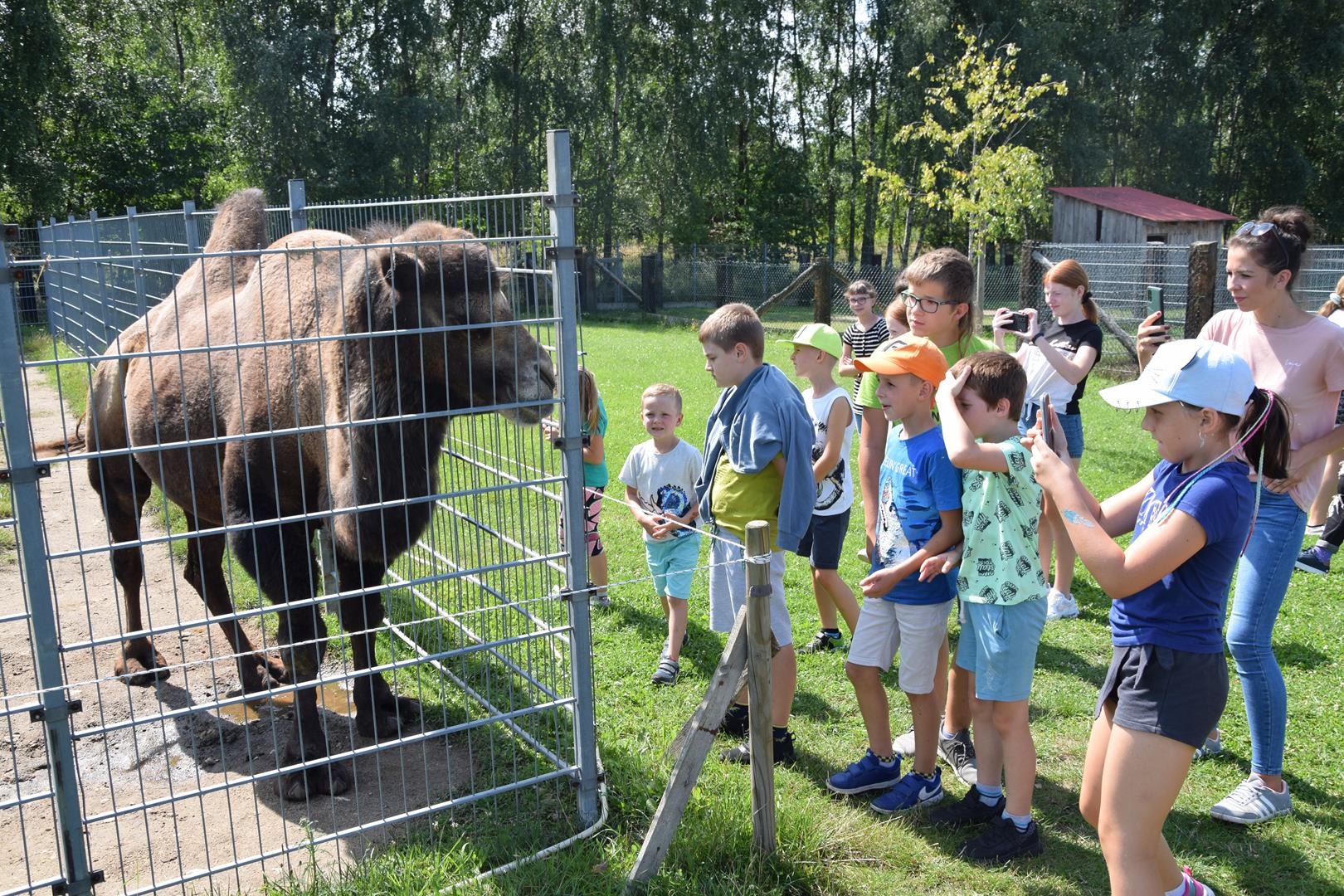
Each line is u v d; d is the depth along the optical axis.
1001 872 3.36
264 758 4.20
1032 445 2.90
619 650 5.18
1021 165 17.66
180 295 4.87
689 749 3.17
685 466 5.09
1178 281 14.92
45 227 16.42
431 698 4.61
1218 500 2.59
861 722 4.46
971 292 4.40
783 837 3.41
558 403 3.35
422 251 3.50
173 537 2.78
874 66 38.91
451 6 33.94
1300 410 3.70
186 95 34.44
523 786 3.84
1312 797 3.81
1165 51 42.25
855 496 8.13
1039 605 3.36
